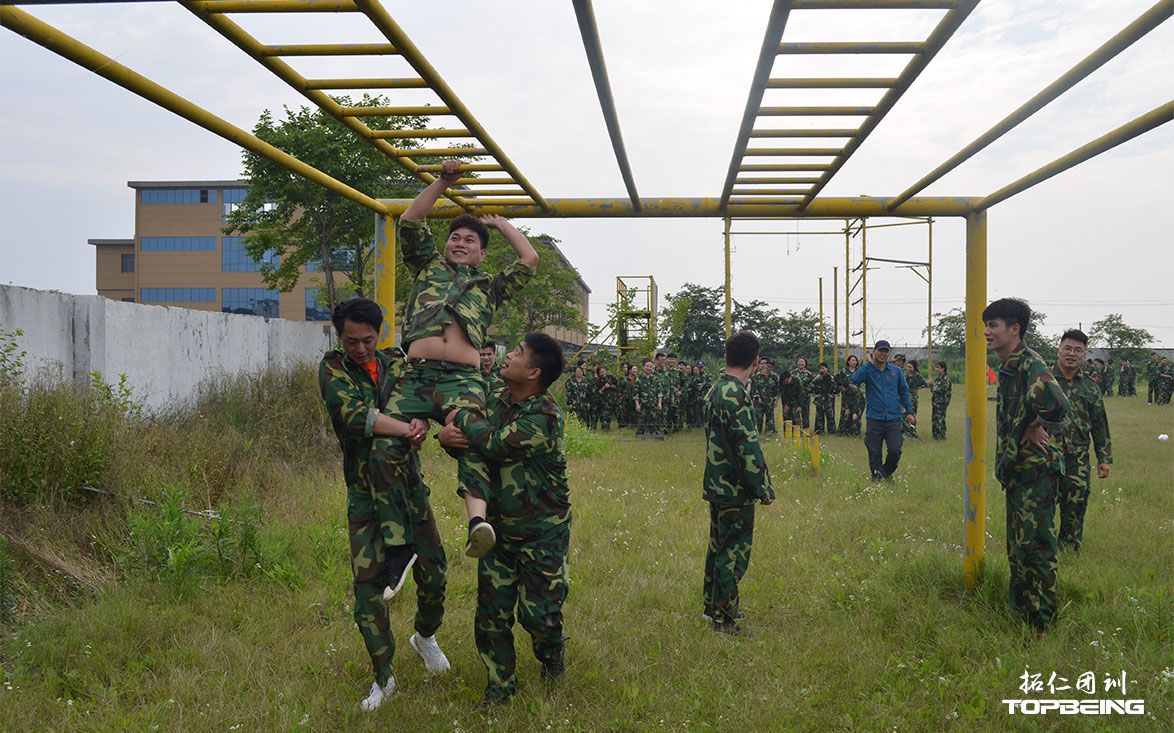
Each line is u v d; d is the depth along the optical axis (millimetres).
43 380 7406
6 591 4793
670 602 5086
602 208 5012
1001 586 5051
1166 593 4984
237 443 8477
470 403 3672
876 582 5301
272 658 4160
